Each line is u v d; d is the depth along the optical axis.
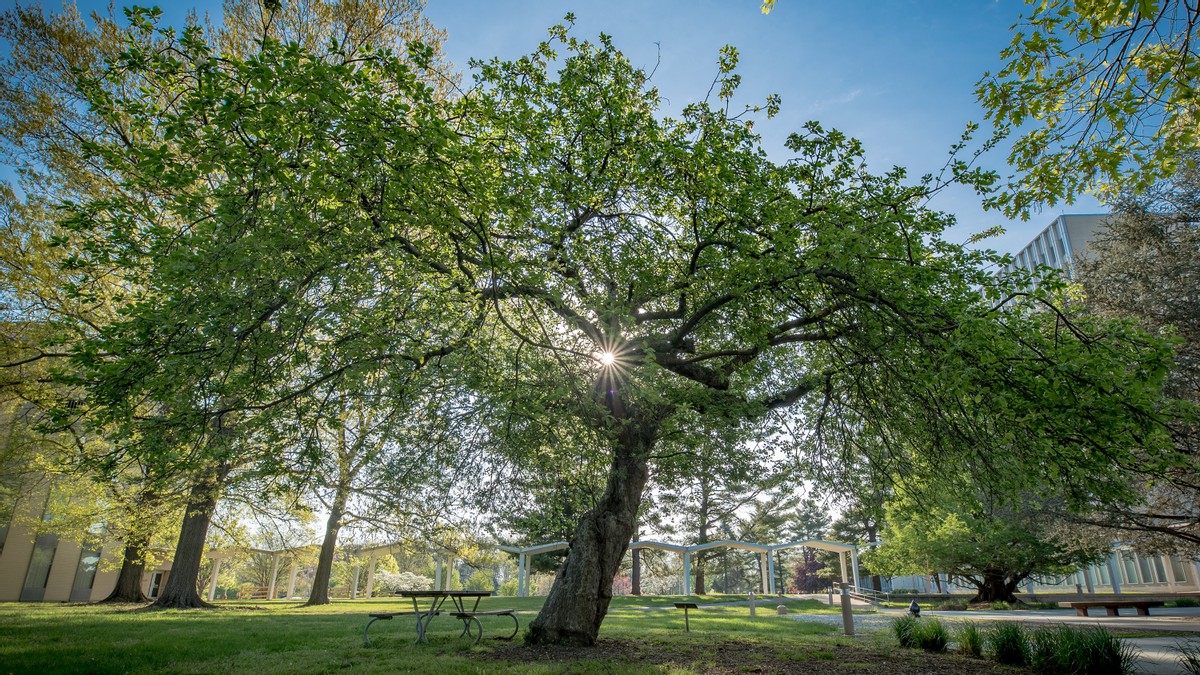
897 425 10.09
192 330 6.86
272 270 6.96
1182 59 5.17
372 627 13.20
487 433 10.71
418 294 8.74
